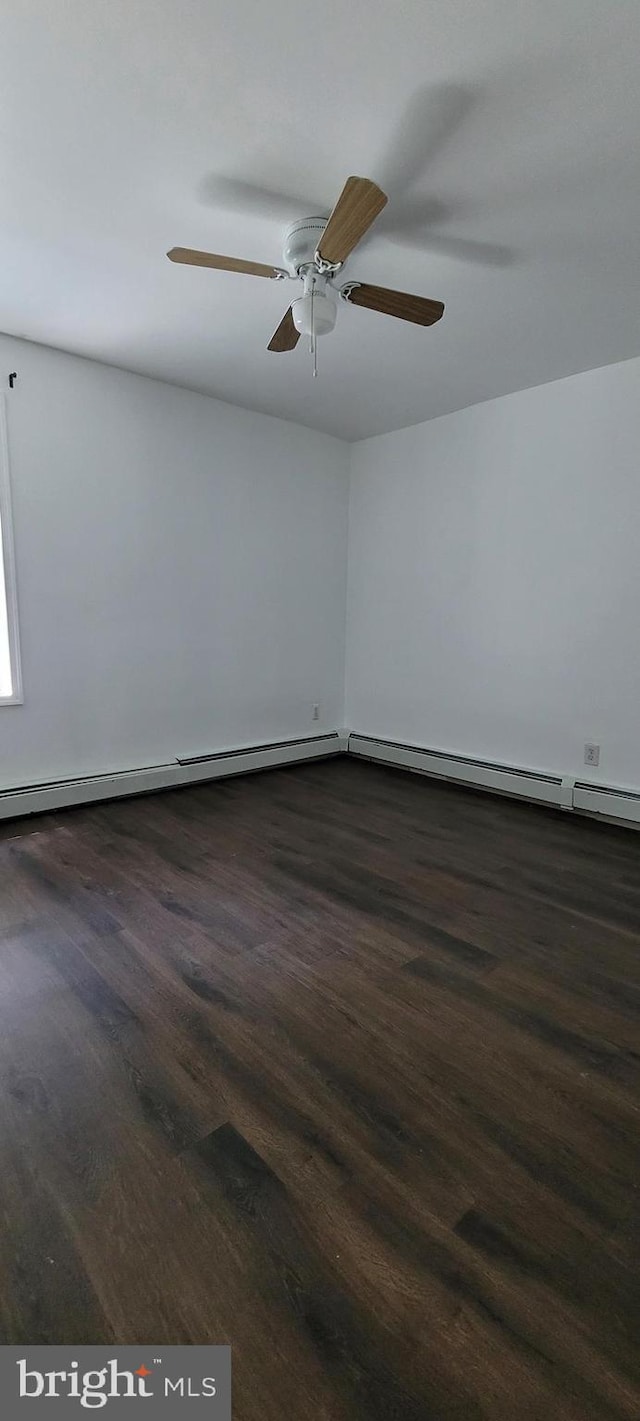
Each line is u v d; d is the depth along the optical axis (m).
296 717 4.72
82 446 3.37
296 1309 1.01
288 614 4.54
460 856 2.96
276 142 1.72
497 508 3.85
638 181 1.86
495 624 3.95
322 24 1.38
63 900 2.44
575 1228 1.15
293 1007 1.80
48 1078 1.52
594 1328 0.99
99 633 3.56
